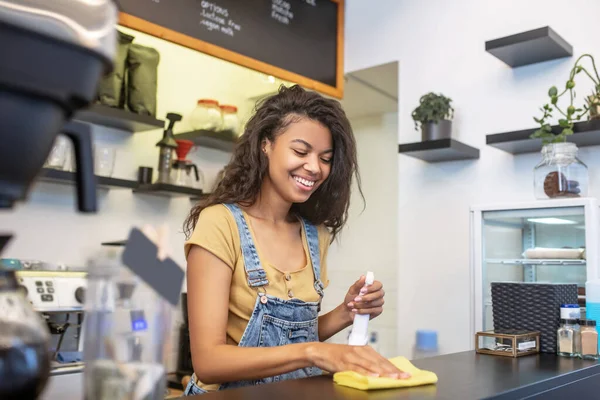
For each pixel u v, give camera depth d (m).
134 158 2.88
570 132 2.31
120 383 0.60
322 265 1.64
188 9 2.40
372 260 3.76
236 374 1.16
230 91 3.37
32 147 0.50
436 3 3.05
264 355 1.15
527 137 2.42
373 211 3.79
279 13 2.77
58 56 0.48
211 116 2.99
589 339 1.62
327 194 1.59
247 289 1.35
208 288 1.29
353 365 1.08
